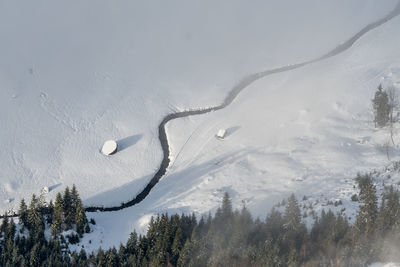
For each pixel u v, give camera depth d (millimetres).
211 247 160875
